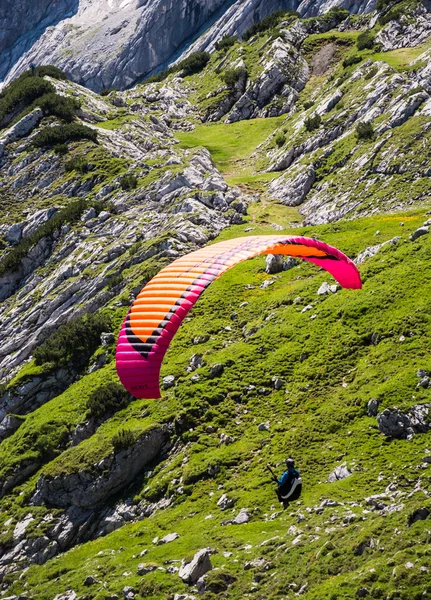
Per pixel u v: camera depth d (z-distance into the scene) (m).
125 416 52.00
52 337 63.62
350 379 45.41
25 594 39.03
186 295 18.12
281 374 48.69
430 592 25.23
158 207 80.69
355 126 87.19
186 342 56.47
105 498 47.00
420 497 33.72
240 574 31.64
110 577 36.78
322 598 26.66
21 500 49.75
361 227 65.88
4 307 76.62
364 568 27.28
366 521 32.03
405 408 39.81
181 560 34.66
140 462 47.47
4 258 80.88
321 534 32.41
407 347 44.97
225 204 79.19
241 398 48.31
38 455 52.69
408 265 52.22
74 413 54.88
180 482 44.00
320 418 43.09
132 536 41.56
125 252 73.88
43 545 45.81
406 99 82.44
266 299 58.62
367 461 38.31
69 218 81.25
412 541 27.75
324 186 81.25
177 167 86.06
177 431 48.06
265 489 39.84
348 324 49.53
